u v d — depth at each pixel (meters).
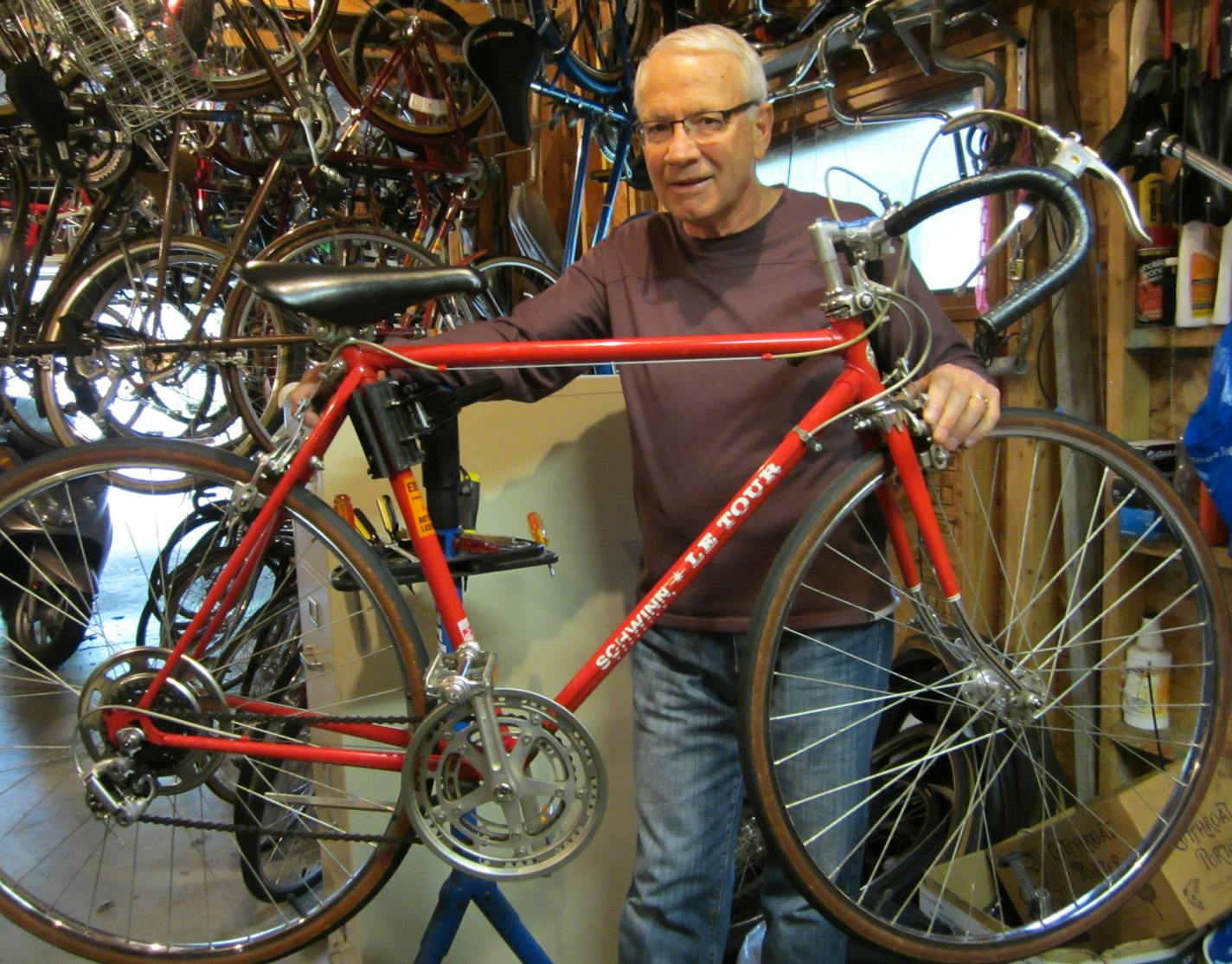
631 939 1.29
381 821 1.47
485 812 1.53
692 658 1.32
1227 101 1.40
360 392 1.17
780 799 1.19
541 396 1.34
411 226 3.25
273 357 2.57
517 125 2.34
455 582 1.34
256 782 1.67
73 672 3.04
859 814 1.29
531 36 2.23
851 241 1.11
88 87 2.35
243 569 1.22
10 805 2.35
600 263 1.39
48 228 2.41
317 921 1.32
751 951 1.69
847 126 2.06
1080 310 1.75
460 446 1.50
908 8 1.71
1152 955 1.54
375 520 1.45
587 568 1.59
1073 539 1.75
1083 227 1.08
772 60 2.14
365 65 3.13
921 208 1.07
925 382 1.15
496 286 3.06
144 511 3.19
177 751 1.23
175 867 2.16
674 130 1.18
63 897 2.02
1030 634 1.84
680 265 1.31
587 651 1.60
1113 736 1.61
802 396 1.24
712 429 1.26
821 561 1.26
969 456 1.97
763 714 1.17
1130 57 1.58
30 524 1.52
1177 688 1.74
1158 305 1.59
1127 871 1.38
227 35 2.75
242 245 2.46
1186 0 1.58
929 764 1.64
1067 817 1.63
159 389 2.57
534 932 1.63
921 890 1.72
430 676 1.18
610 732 1.63
